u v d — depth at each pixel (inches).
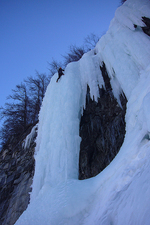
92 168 312.7
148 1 346.3
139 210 95.7
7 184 456.8
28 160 451.8
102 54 372.8
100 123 332.2
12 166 494.0
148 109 178.9
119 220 107.7
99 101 345.4
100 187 192.2
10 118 731.4
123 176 152.6
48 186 247.1
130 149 186.2
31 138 490.3
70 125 300.0
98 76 360.2
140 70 289.1
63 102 331.9
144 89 238.5
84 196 192.2
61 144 286.7
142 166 138.2
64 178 251.0
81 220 166.9
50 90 391.2
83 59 384.2
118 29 364.2
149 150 150.3
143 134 181.5
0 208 425.7
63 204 192.2
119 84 332.2
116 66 321.1
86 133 336.5
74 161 270.5
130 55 318.3
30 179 406.6
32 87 830.5
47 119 342.0
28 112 761.6
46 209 201.0
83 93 353.7
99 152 318.7
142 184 112.0
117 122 311.9
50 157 289.1
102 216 126.9
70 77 358.6
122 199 122.6
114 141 304.5
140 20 330.6
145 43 300.4
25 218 209.9
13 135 630.5
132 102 259.3
